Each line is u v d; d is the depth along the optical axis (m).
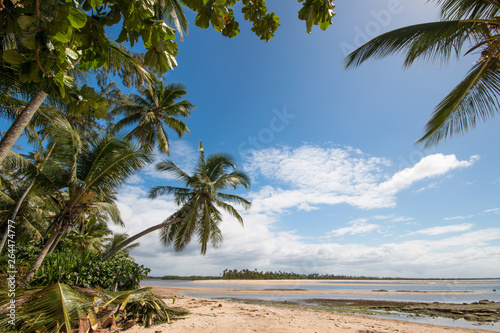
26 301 4.20
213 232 17.09
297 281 72.12
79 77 7.37
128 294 5.44
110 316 4.63
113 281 9.09
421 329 6.59
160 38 1.02
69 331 3.65
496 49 5.81
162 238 16.91
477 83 6.46
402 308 11.91
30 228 13.54
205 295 18.91
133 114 17.00
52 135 8.56
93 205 9.27
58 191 8.85
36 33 0.86
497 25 5.80
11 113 7.61
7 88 6.12
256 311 7.48
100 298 5.29
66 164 8.81
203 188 16.58
